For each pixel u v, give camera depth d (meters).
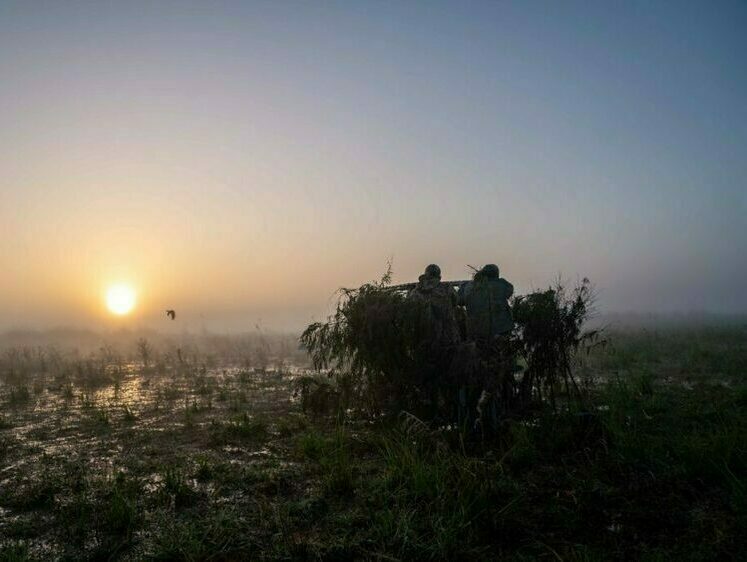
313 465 6.52
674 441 6.48
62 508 5.40
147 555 4.46
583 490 5.32
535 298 8.10
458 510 4.90
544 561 4.22
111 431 8.80
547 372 8.05
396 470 5.82
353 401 8.88
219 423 9.10
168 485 5.85
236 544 4.60
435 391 7.98
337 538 4.61
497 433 7.05
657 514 4.88
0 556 4.43
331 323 8.82
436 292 8.20
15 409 10.91
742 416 7.82
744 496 4.89
